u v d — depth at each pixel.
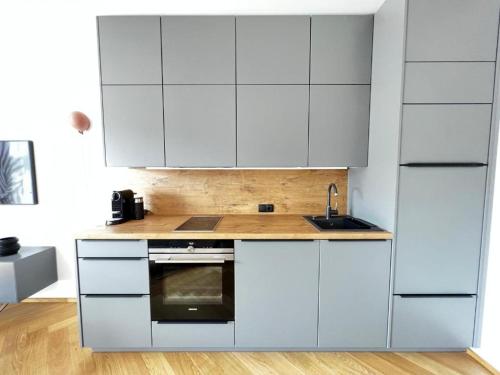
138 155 1.98
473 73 1.57
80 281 1.75
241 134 1.96
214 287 1.78
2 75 2.30
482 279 1.68
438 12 1.54
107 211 2.42
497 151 1.60
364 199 2.05
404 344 1.76
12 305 2.44
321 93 1.92
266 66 1.91
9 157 2.36
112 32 1.89
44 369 1.69
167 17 1.88
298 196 2.37
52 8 2.16
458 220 1.66
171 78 1.92
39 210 2.43
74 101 2.33
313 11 2.06
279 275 1.73
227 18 1.88
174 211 2.39
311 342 1.77
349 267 1.71
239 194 2.38
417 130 1.60
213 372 1.65
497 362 1.61
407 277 1.70
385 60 1.73
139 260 1.73
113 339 1.78
